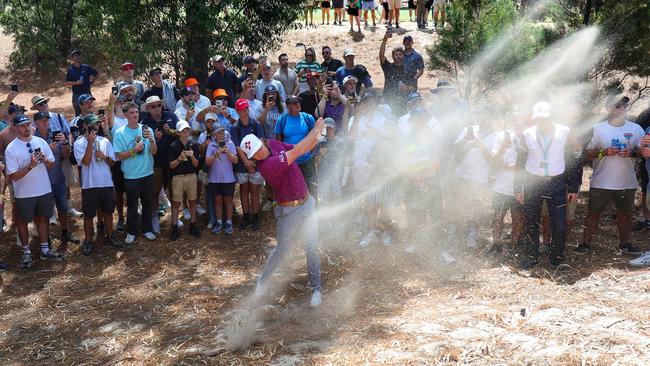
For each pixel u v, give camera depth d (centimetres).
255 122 879
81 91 1379
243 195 880
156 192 883
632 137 708
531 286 652
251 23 1307
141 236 871
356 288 679
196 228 873
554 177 678
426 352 513
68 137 903
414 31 2044
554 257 697
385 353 518
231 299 680
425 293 651
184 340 589
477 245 777
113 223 930
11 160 757
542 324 551
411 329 561
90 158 801
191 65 1250
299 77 1142
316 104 973
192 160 845
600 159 716
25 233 792
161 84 976
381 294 656
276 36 1573
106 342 603
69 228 914
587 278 663
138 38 1217
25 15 2136
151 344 590
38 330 641
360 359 511
